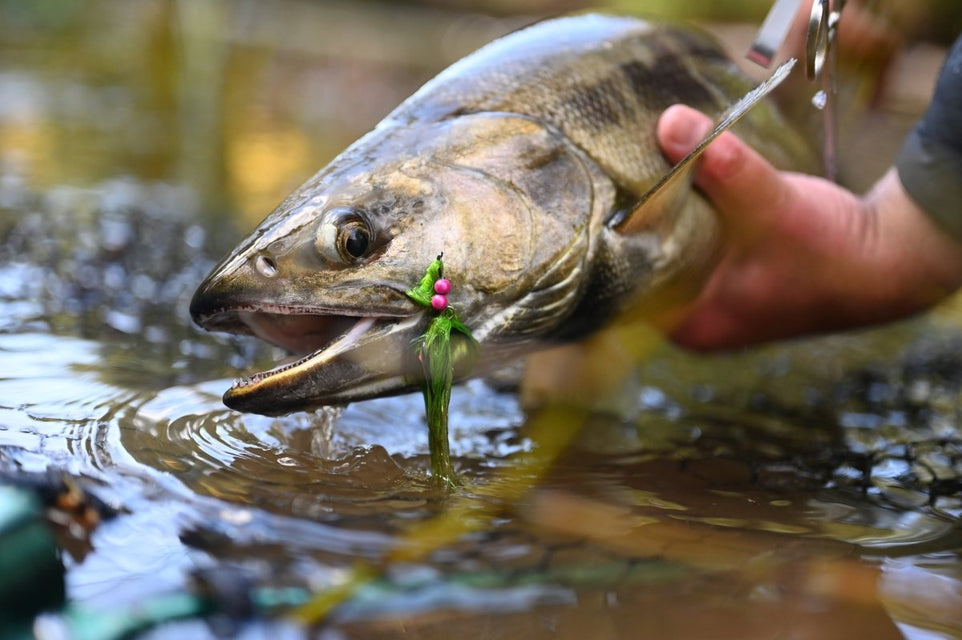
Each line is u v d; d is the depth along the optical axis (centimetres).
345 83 241
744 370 83
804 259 70
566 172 60
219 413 61
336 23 358
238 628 43
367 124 187
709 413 72
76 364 67
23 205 106
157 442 56
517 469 59
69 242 94
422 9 407
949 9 130
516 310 59
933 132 70
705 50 68
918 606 47
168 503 50
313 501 52
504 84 61
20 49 239
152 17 226
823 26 63
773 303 72
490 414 67
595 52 63
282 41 298
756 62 68
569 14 66
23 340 70
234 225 107
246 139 161
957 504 58
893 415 74
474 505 53
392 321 56
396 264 56
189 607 44
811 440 68
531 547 49
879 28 80
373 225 56
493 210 58
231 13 327
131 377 65
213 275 55
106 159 136
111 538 47
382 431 62
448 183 58
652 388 77
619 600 46
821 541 53
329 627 44
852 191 85
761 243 70
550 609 45
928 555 52
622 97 63
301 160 148
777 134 72
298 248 55
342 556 47
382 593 45
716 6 259
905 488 60
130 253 93
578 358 68
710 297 72
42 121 160
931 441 69
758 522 54
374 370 55
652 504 56
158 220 106
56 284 83
